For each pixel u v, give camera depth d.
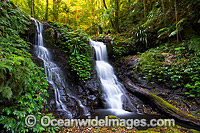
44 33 6.55
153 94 5.54
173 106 4.75
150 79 6.62
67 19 14.70
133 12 12.98
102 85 6.35
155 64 6.82
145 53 8.34
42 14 10.96
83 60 6.60
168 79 6.07
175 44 7.67
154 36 9.05
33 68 3.61
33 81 3.46
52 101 4.14
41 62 4.84
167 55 7.21
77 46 6.83
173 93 5.60
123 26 13.20
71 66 6.14
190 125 3.86
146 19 10.67
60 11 11.97
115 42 10.06
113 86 6.64
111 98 6.02
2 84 2.24
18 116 2.38
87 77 5.87
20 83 2.67
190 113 4.44
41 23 6.80
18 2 9.21
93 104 5.30
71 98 4.79
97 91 5.72
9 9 5.12
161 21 8.93
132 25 12.30
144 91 5.86
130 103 5.68
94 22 15.22
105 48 9.39
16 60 2.67
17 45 4.41
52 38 6.76
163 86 6.08
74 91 5.34
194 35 6.91
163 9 8.97
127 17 13.62
